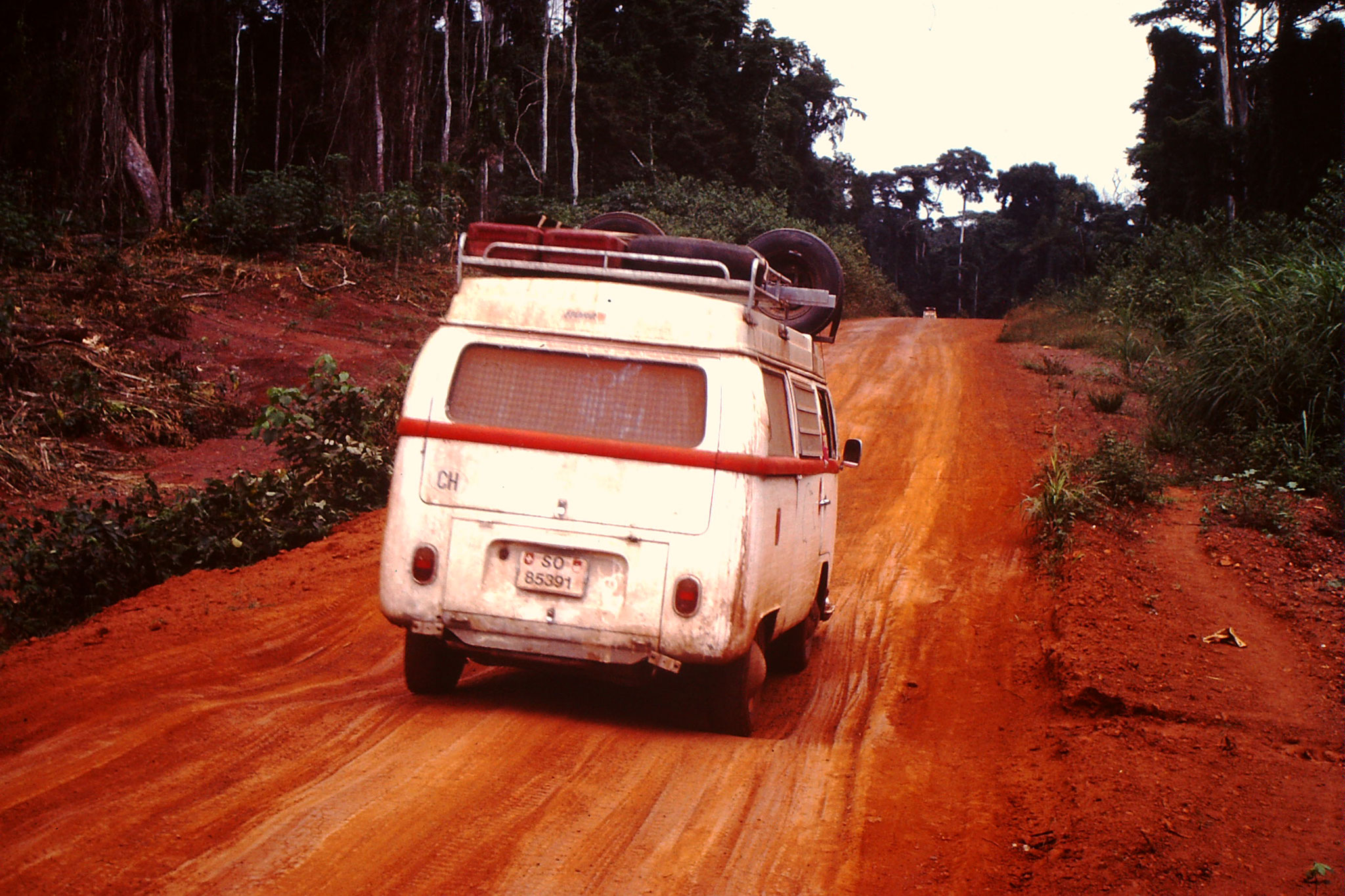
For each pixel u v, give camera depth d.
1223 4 42.00
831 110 75.31
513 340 5.41
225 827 3.89
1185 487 12.60
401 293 26.09
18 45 26.28
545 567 5.23
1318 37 28.78
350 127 37.25
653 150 58.50
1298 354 13.34
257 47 50.25
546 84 45.66
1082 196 112.19
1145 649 7.12
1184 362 16.02
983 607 9.16
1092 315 27.45
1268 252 23.14
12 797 4.08
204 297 22.58
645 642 5.13
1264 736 5.61
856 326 32.66
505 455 5.29
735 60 66.94
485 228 5.77
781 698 6.75
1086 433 15.72
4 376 15.34
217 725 5.07
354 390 11.80
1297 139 29.38
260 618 7.77
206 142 42.81
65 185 26.83
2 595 9.17
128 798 4.12
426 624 5.32
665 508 5.14
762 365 5.59
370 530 10.67
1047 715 6.24
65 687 5.83
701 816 4.38
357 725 5.26
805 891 3.74
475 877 3.63
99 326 18.62
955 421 16.92
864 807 4.64
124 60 29.78
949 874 3.94
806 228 43.75
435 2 47.88
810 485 6.67
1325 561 9.59
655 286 5.68
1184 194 38.25
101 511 9.42
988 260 132.25
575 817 4.24
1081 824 4.31
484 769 4.71
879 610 9.05
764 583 5.42
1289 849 4.06
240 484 10.39
